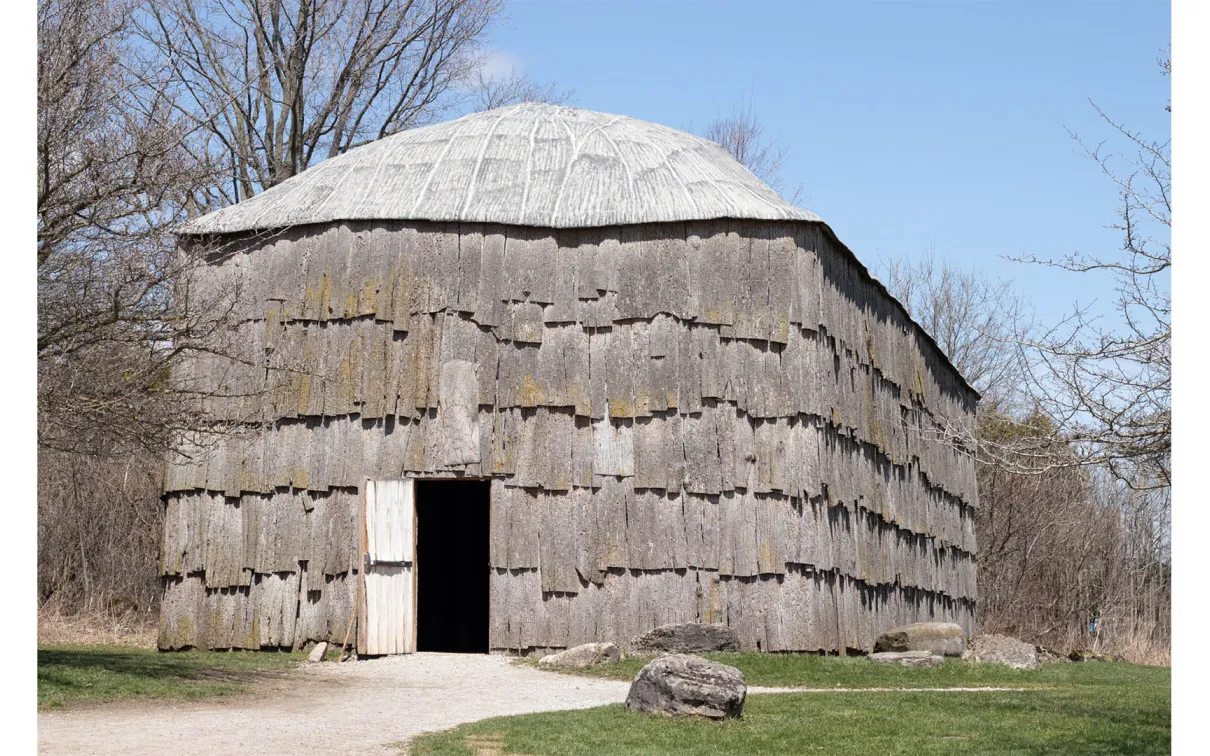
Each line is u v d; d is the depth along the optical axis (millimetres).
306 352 20891
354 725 13008
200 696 15000
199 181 16266
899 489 24141
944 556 27203
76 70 14875
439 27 37469
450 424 20203
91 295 15055
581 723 12891
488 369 20344
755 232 20422
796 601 19562
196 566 20875
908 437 25016
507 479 20078
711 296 20234
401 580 20141
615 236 20594
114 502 29984
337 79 36250
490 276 20578
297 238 21250
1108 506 39562
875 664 19172
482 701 15234
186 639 20703
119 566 29016
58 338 14547
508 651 19688
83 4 14805
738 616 19484
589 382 20234
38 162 14352
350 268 20906
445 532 26000
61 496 29406
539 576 19812
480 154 22422
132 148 15367
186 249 21328
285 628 20375
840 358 21406
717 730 12719
